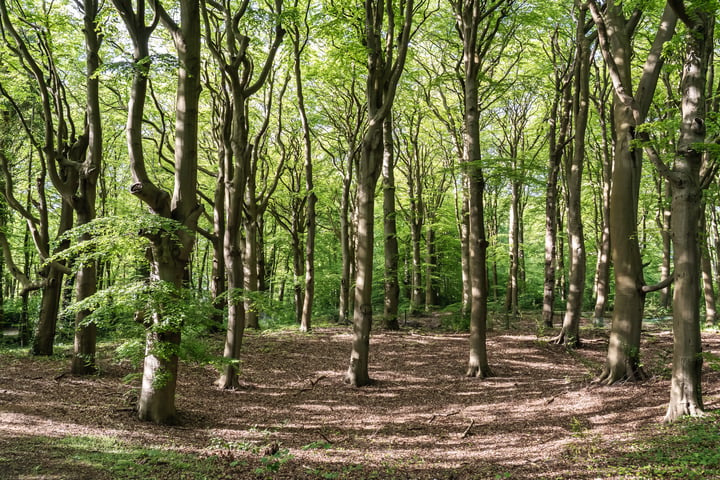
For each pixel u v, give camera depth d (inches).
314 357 652.7
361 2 584.7
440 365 620.7
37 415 321.1
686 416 292.8
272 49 486.3
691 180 299.3
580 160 693.3
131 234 321.7
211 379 522.0
